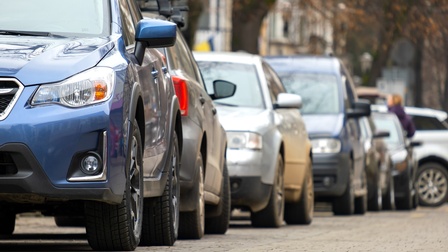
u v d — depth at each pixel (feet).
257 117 94.94
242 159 92.07
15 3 61.00
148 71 62.64
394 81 288.51
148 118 61.41
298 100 99.76
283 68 133.69
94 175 54.08
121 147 55.06
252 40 200.75
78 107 54.24
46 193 53.67
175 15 110.93
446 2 234.79
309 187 110.73
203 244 70.18
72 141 53.83
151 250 62.03
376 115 179.22
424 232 91.66
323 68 134.00
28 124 53.47
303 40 337.72
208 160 78.54
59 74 54.49
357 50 454.40
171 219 65.46
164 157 64.54
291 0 266.36
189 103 73.97
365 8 257.96
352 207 132.67
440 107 323.98
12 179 53.42
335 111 131.44
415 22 236.22
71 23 60.18
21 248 65.72
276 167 94.73
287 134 101.35
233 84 92.32
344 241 77.10
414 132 190.60
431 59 327.67
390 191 166.91
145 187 60.80
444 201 196.85
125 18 62.90
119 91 55.52
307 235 85.15
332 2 257.55
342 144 128.26
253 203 93.25
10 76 54.03
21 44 56.44
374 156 155.22
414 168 184.44
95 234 57.16
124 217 56.70
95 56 56.08
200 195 75.82
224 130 86.02
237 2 199.11
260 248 67.62
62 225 99.25
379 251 67.05
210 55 101.60
